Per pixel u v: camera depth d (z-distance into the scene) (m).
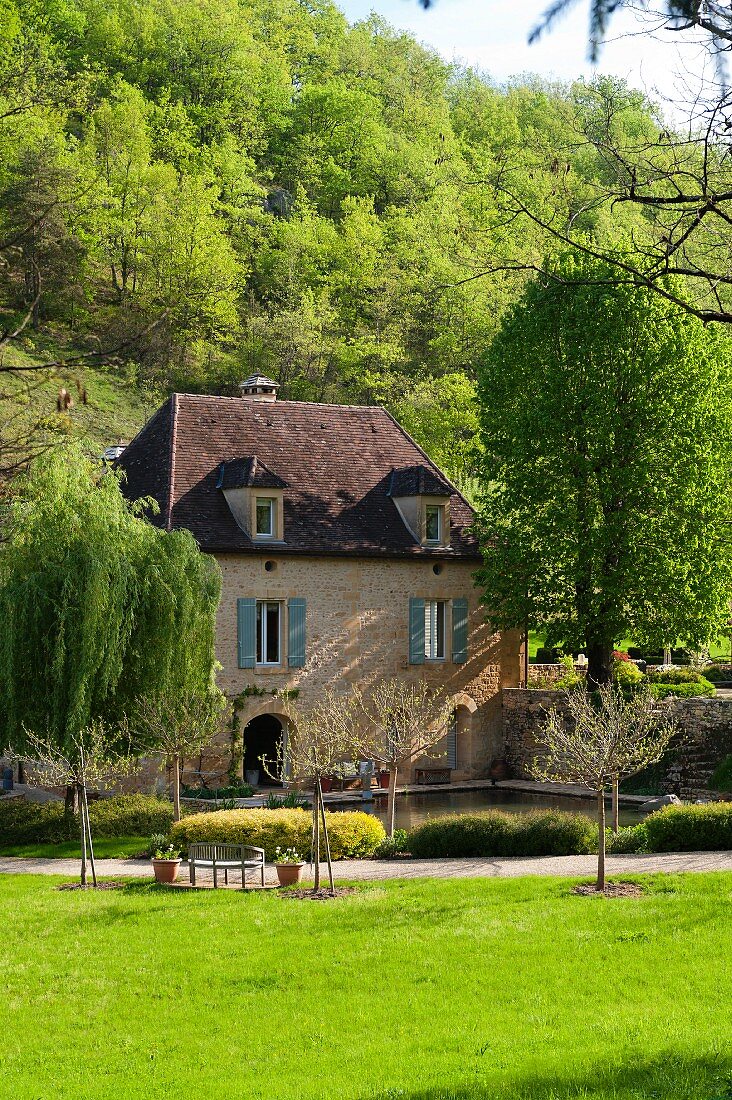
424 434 59.75
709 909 15.99
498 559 35.28
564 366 33.97
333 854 22.44
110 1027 12.98
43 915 17.73
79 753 23.08
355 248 80.12
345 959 14.86
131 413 61.22
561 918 16.05
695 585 33.12
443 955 14.77
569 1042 11.33
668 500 33.12
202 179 78.81
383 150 95.94
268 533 33.94
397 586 36.06
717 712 31.45
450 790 35.69
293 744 32.84
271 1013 13.16
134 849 24.33
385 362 68.88
